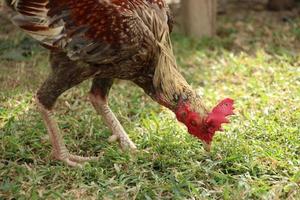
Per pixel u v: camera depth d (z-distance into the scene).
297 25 10.34
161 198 5.57
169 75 5.93
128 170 6.00
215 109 5.86
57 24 5.71
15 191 5.66
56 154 6.22
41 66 8.72
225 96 7.84
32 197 5.53
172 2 11.52
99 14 5.61
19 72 8.54
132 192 5.64
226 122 5.78
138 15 5.75
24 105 7.46
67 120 7.10
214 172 5.91
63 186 5.79
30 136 6.65
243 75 8.55
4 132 6.76
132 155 6.23
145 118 7.18
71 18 5.66
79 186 5.77
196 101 5.92
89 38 5.64
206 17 9.91
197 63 8.96
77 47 5.69
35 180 5.80
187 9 9.94
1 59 9.02
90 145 6.63
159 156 6.20
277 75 8.30
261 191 5.62
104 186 5.74
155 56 5.89
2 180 5.92
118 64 5.82
